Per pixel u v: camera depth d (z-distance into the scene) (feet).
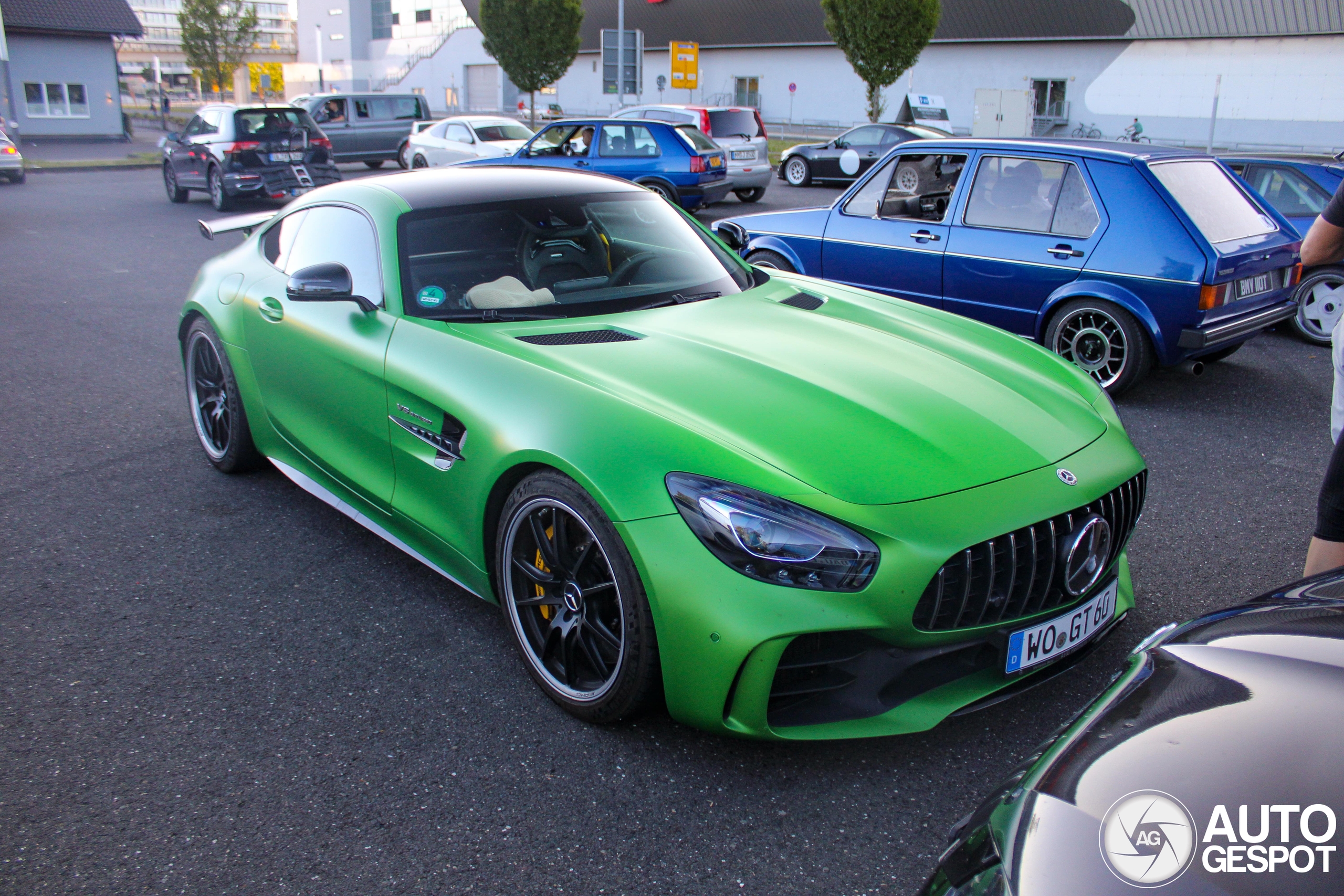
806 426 7.41
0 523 12.12
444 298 9.79
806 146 63.52
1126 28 110.01
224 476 13.75
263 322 11.68
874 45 76.79
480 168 12.29
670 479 6.93
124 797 7.16
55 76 106.42
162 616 9.86
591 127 45.83
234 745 7.78
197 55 139.13
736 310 10.14
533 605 8.29
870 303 11.06
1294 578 10.66
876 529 6.61
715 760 7.52
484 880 6.33
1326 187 23.97
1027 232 18.29
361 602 10.16
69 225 42.34
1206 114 108.37
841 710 7.09
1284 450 15.20
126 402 17.33
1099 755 4.07
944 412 7.89
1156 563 11.06
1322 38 99.04
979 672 7.40
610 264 10.69
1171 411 17.35
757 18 139.64
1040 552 7.18
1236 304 17.04
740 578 6.61
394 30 212.23
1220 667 4.41
